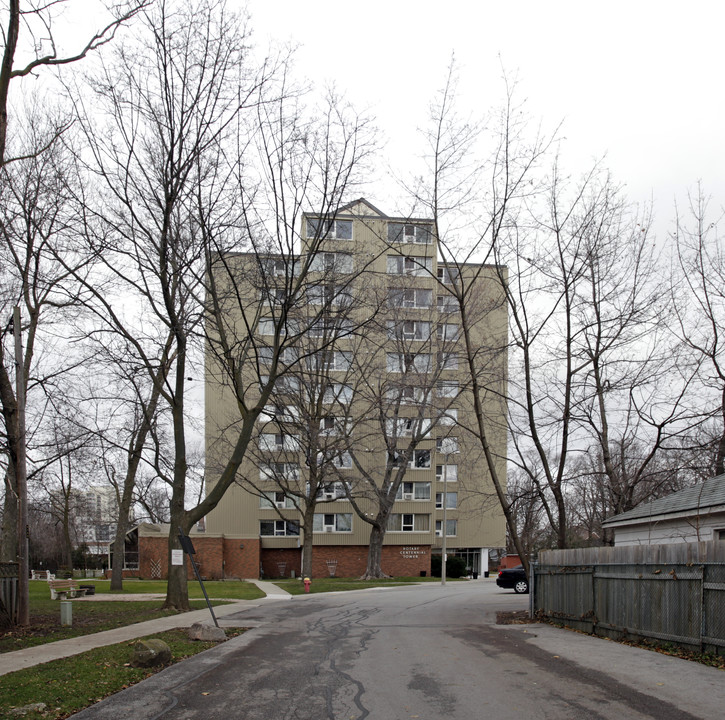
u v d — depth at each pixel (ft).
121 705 28.71
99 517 241.96
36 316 73.20
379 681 33.27
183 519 68.85
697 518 52.13
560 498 66.44
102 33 53.11
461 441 105.29
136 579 157.99
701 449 71.87
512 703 28.07
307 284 71.56
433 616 65.16
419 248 136.36
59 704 28.22
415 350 126.41
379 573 139.74
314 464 122.62
